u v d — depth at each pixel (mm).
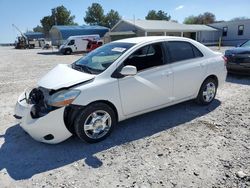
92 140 3959
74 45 30438
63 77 3971
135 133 4352
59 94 3662
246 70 8156
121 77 4059
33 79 10266
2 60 21375
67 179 3133
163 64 4629
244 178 3016
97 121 3930
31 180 3139
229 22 40156
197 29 37875
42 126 3625
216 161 3402
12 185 3053
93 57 4605
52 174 3246
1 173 3299
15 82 9570
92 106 3820
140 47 4363
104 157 3605
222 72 5691
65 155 3688
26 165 3465
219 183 2947
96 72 4062
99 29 44156
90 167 3371
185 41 5086
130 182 3027
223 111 5336
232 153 3596
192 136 4184
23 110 3846
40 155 3709
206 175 3104
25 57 24984
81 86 3758
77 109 3730
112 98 3979
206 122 4758
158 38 4703
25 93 4309
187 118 4977
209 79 5484
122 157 3594
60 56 26141
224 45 40906
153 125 4672
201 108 5531
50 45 47156
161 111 5383
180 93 4957
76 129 3803
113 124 4148
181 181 3006
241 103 5848
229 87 7414
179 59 4898
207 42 41312
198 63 5168
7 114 5574
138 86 4242
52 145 3984
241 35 39062
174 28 35312
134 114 4387
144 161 3469
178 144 3918
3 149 3920
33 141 4145
